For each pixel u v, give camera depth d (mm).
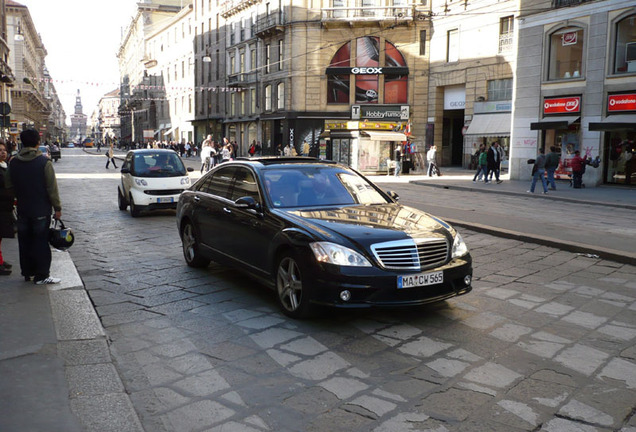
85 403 3455
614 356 4398
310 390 3768
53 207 6285
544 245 9188
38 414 3258
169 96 69625
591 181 21875
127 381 3928
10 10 58438
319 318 5281
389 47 37969
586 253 8477
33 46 75812
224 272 7188
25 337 4500
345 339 4730
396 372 4059
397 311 5516
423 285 4918
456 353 4426
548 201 17062
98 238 9805
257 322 5184
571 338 4797
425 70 37188
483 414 3436
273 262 5477
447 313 5461
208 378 3973
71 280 6434
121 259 8031
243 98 48719
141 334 4887
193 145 59031
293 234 5191
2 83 40094
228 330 4973
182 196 7688
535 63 23953
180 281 6719
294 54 39719
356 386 3828
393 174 29875
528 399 3641
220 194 6777
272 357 4352
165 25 69125
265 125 44938
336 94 39375
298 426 3295
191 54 60875
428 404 3562
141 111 84750
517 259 8133
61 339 4543
